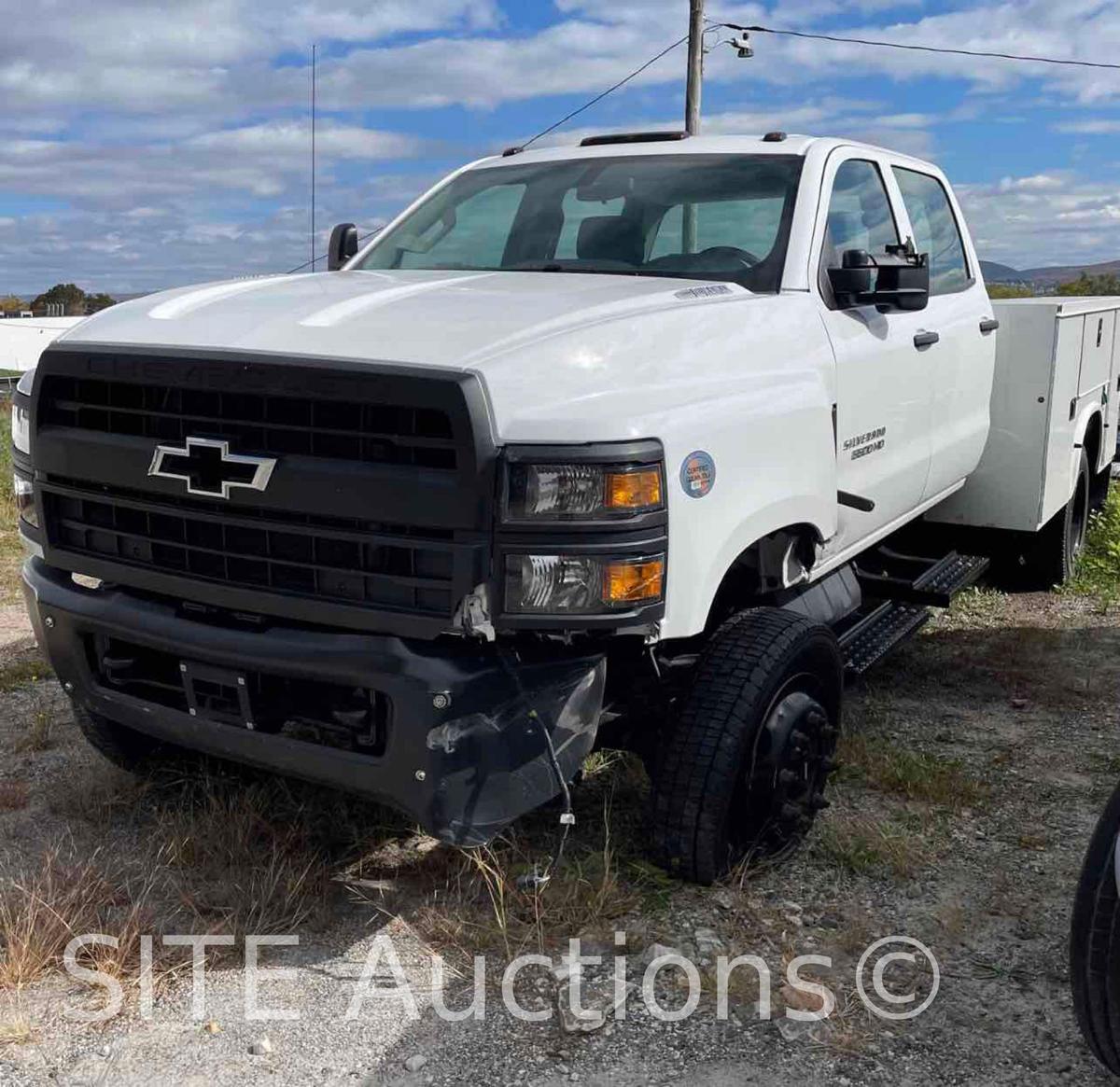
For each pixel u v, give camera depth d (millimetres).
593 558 2910
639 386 3154
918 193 5422
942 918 3451
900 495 4926
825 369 4047
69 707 5168
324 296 3588
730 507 3352
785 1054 2889
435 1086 2771
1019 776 4547
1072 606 6902
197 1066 2832
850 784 4402
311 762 3145
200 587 3230
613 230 4434
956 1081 2797
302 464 3010
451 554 2879
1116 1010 2584
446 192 5086
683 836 3484
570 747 3150
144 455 3244
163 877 3637
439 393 2846
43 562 3732
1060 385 6078
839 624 4699
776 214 4273
